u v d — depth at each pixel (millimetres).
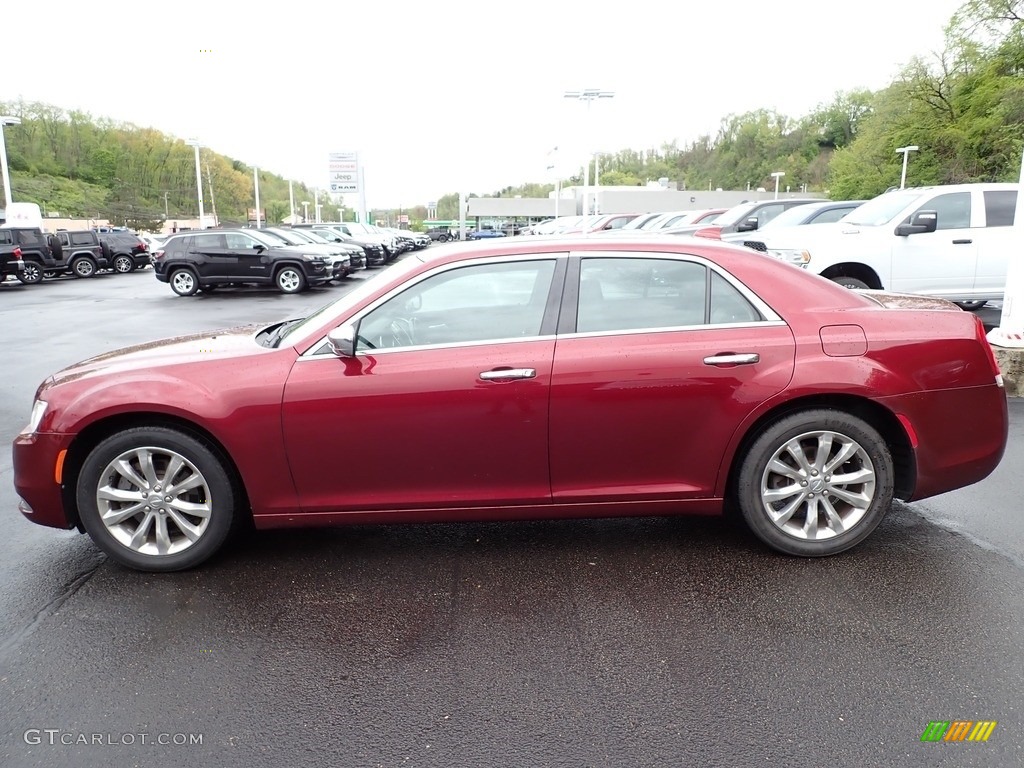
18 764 2438
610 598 3471
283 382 3572
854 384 3592
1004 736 2510
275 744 2523
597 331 3654
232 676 2910
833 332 3654
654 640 3117
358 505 3707
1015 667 2889
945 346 3703
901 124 49312
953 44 44156
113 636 3199
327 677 2896
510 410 3572
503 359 3572
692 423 3639
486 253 3754
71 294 20734
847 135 115812
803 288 3766
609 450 3662
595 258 3738
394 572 3764
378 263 30469
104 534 3715
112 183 112125
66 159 108812
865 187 55500
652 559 3863
